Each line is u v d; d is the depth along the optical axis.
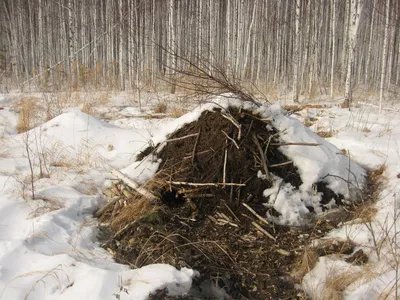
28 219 3.74
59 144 5.79
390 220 3.62
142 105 10.38
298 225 3.82
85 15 18.48
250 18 17.39
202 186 4.09
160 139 4.78
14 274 2.95
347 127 7.07
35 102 9.06
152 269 3.00
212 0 14.29
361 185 4.44
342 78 14.71
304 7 14.38
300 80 13.84
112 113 9.19
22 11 18.91
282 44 16.97
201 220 3.88
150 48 15.45
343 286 3.00
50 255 3.21
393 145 5.55
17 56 17.06
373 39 16.47
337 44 18.67
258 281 3.21
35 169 5.07
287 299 3.05
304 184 4.09
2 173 4.85
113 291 2.73
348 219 3.89
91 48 19.45
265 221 3.76
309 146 4.30
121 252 3.45
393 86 15.32
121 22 12.49
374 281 2.94
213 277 3.21
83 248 3.44
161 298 2.74
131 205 3.96
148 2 15.58
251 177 4.09
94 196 4.33
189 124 4.66
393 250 3.22
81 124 6.29
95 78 14.17
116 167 5.19
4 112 8.51
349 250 3.36
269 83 14.24
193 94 5.34
